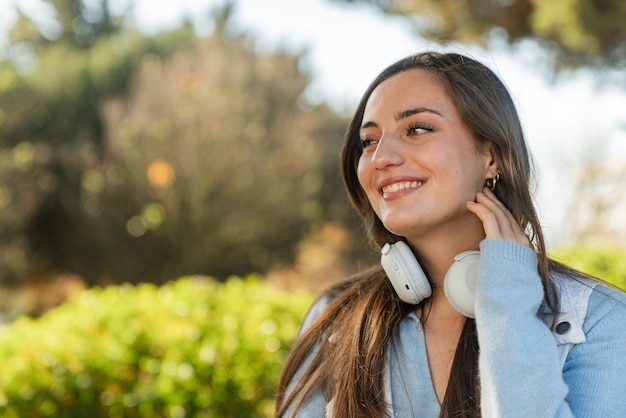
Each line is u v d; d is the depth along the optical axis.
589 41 7.53
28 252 16.77
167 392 4.15
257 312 4.71
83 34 21.39
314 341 2.02
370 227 2.10
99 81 17.52
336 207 17.95
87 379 4.09
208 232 15.42
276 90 16.67
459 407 1.70
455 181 1.77
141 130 15.51
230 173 15.33
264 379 4.29
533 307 1.62
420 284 1.83
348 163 2.09
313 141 16.89
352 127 2.05
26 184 16.64
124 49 18.11
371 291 1.95
